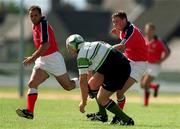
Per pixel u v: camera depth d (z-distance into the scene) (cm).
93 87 3547
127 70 3350
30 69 11331
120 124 3488
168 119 4094
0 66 12038
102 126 3409
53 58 3706
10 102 5694
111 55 3322
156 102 6800
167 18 19600
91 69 3406
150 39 6091
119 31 3784
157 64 6053
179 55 17438
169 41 19100
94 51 3309
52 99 6712
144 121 3894
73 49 3347
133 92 9588
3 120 3747
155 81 11494
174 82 11419
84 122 3662
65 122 3662
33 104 3616
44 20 3606
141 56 3809
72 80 3866
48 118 3969
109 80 3338
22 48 7531
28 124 3509
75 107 5134
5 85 11381
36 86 3662
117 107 3434
